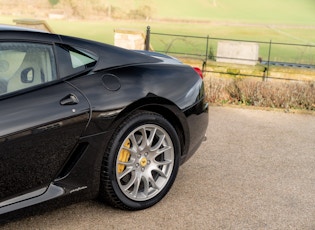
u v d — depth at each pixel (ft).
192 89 11.93
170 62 12.44
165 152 11.52
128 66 11.06
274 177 14.06
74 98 9.61
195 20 156.46
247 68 32.50
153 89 10.92
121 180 11.44
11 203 9.06
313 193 12.92
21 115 8.84
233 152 16.38
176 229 10.35
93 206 11.23
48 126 9.12
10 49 9.41
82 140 9.75
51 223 10.32
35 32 9.95
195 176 13.71
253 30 154.92
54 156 9.42
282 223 10.91
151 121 10.81
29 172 9.14
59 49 10.09
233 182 13.41
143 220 10.68
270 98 24.71
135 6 146.61
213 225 10.62
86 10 137.39
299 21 174.19
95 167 10.12
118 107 10.12
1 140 8.54
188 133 11.85
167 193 12.25
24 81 9.35
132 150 10.68
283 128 20.22
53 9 129.90
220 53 38.70
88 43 10.76
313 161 15.88
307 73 31.99
